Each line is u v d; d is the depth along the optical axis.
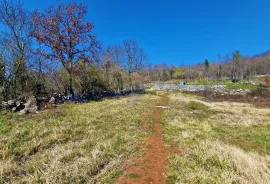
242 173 5.21
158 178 5.15
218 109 18.47
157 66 92.62
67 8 18.80
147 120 11.91
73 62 20.45
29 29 16.83
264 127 11.79
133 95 30.92
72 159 5.90
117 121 10.95
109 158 6.14
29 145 6.88
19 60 15.73
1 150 6.29
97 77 26.95
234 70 61.88
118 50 39.78
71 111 13.05
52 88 19.94
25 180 4.76
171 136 8.83
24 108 12.24
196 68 97.56
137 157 6.43
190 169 5.44
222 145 7.50
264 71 73.88
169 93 38.00
